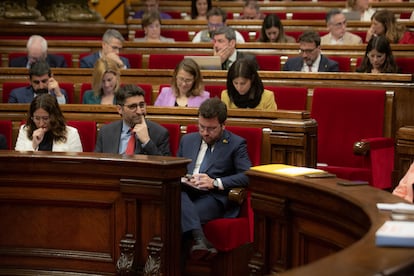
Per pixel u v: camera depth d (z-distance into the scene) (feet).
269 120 17.21
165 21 31.50
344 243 11.31
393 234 8.33
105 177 14.38
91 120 18.54
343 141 20.15
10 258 15.02
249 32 30.83
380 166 19.15
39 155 14.55
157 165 13.83
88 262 14.71
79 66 27.40
